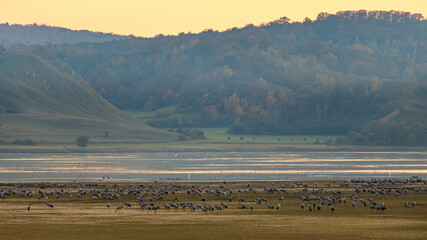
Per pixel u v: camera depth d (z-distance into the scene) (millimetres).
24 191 173125
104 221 115312
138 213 127688
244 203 148625
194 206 135125
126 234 100688
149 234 100562
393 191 178625
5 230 104562
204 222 114062
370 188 188625
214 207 138125
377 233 100688
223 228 106750
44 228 106938
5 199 157500
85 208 137750
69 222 114188
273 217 121125
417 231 102750
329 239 95500
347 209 134375
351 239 95375
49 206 138000
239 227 107688
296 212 129375
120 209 134250
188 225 110188
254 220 116625
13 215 124812
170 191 179125
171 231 103438
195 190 181875
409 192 175875
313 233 101062
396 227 107438
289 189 190375
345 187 197500
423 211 130875
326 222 114188
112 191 176500
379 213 127562
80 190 173875
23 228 106938
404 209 135000
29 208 134250
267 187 198375
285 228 106562
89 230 104562
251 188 190750
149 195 167875
